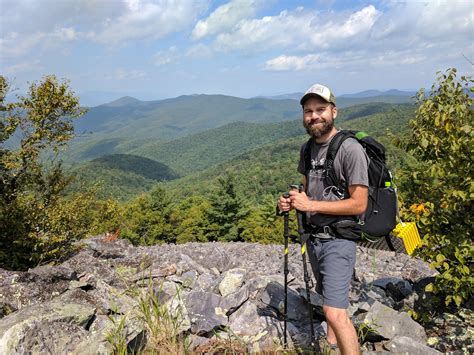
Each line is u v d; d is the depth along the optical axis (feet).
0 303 15.06
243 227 155.53
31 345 10.11
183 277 18.84
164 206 154.40
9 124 39.99
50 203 40.75
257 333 11.96
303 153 10.32
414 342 10.44
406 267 20.95
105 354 9.46
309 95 9.37
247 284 15.56
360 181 8.77
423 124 14.23
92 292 16.29
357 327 11.68
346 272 9.18
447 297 11.99
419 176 14.32
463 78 13.46
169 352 9.95
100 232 42.39
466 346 10.96
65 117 43.06
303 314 13.39
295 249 33.73
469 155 12.35
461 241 12.25
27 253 37.19
